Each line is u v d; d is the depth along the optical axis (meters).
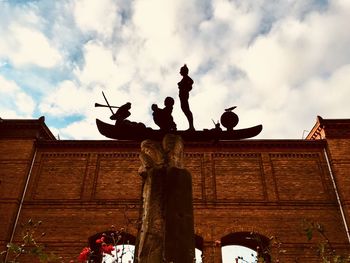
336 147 16.59
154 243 3.28
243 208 15.23
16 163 16.31
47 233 14.64
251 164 16.56
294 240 14.28
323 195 15.47
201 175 16.17
